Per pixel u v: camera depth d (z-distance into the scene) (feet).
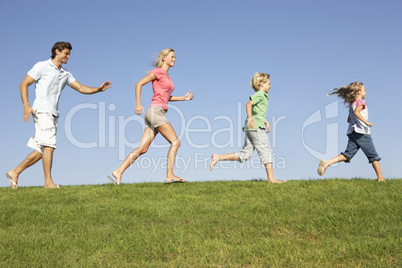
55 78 23.57
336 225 15.30
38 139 23.43
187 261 11.96
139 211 17.88
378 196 19.24
